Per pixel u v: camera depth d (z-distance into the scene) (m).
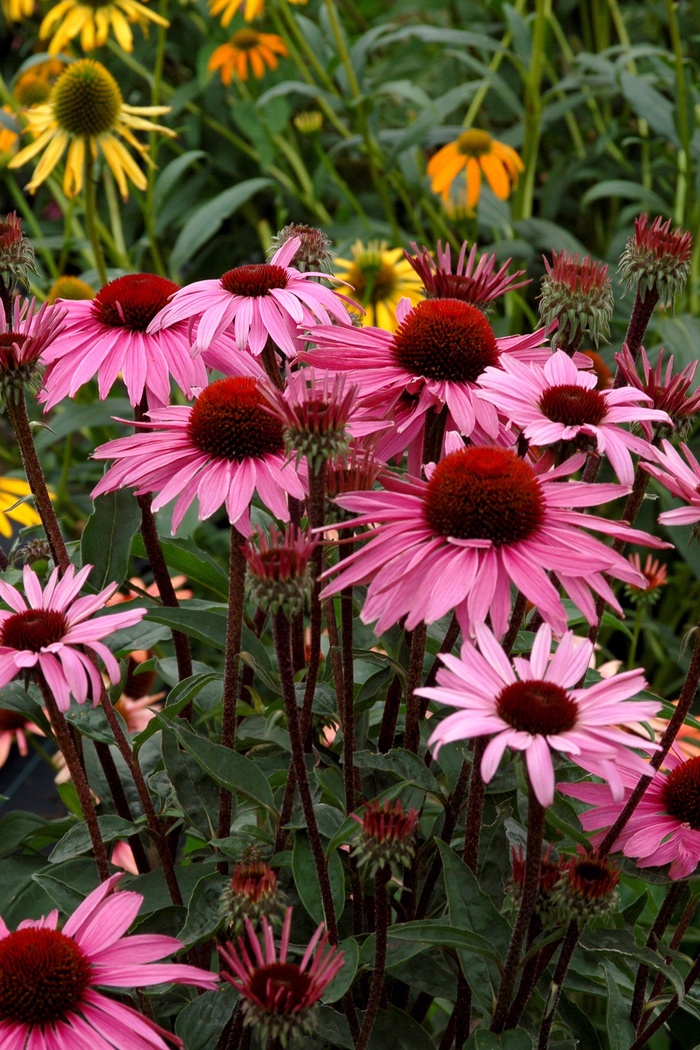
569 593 1.12
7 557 1.32
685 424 1.20
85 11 2.24
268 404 1.19
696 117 2.35
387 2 3.24
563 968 1.14
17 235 1.26
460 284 1.25
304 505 1.24
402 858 1.11
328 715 1.24
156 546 1.27
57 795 1.78
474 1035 1.13
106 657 1.13
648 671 2.23
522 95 2.97
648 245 1.22
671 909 1.19
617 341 2.15
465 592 1.11
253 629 1.31
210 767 1.18
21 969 1.10
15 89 2.56
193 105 2.74
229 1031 1.19
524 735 1.07
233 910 1.14
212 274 2.83
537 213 3.01
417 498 1.14
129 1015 1.10
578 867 1.13
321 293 1.24
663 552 2.22
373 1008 1.14
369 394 1.19
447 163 2.26
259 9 2.27
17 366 1.17
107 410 1.91
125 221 2.76
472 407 1.19
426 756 1.24
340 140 2.87
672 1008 1.19
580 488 1.14
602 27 2.78
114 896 1.13
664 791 1.17
